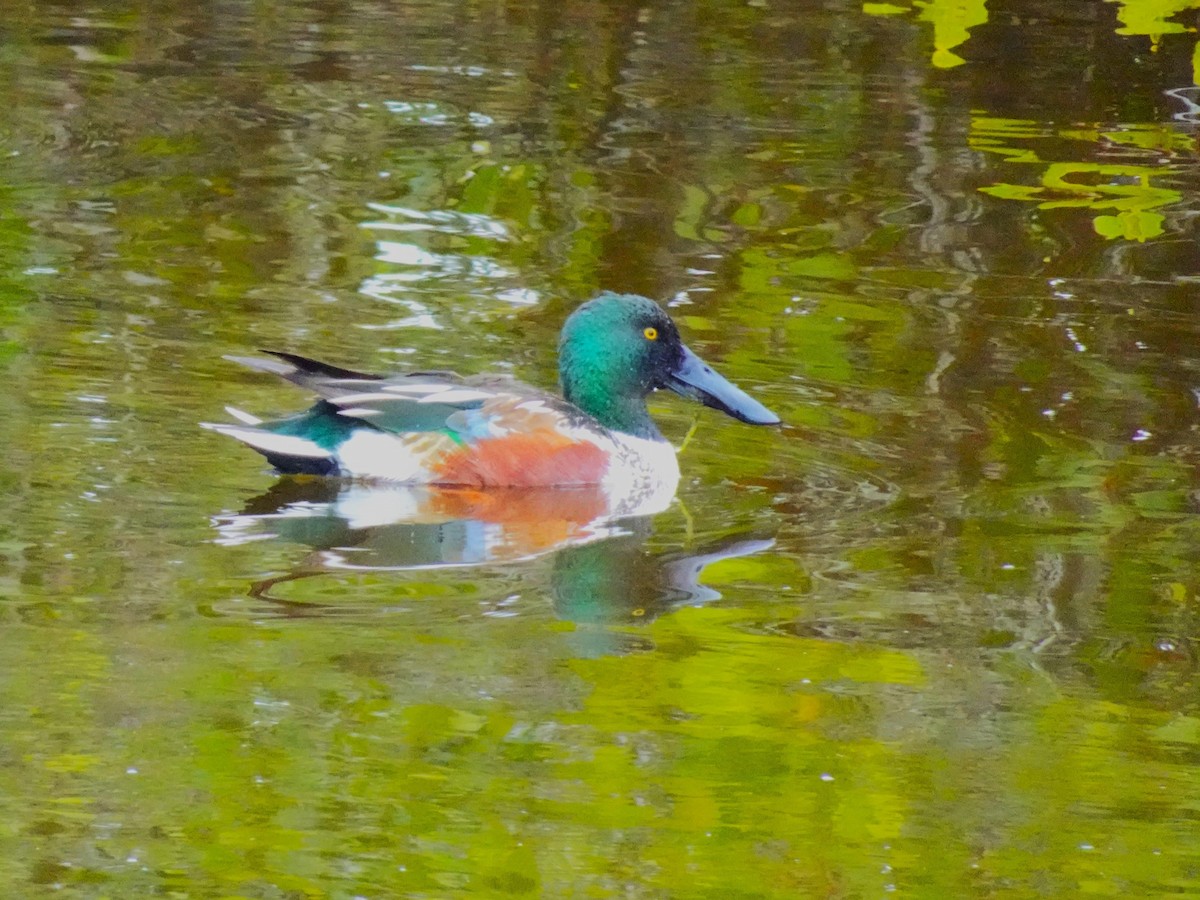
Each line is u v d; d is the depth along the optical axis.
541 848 7.45
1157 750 8.52
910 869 7.39
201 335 14.66
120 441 12.34
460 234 17.91
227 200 18.72
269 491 11.72
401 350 14.53
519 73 24.61
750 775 8.06
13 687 8.62
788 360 14.70
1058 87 23.86
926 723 8.68
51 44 25.50
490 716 8.57
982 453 12.84
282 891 7.08
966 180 20.09
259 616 9.64
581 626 9.66
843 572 10.61
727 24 27.28
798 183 19.86
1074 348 15.08
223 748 8.13
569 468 12.23
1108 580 10.53
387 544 10.91
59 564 10.20
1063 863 7.47
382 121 22.05
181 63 24.75
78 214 18.00
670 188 19.59
